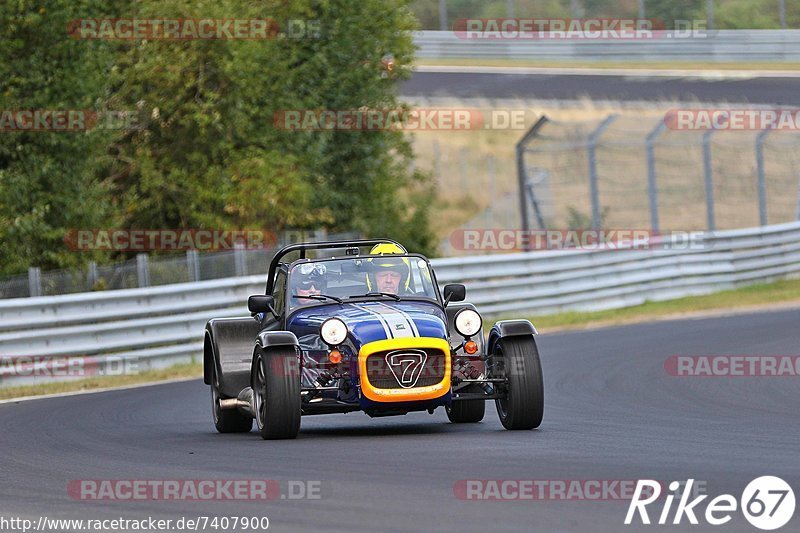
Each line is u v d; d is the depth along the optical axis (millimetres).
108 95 96312
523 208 110750
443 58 183125
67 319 67562
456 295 42375
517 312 90312
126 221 99938
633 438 36562
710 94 157750
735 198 143750
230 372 43219
